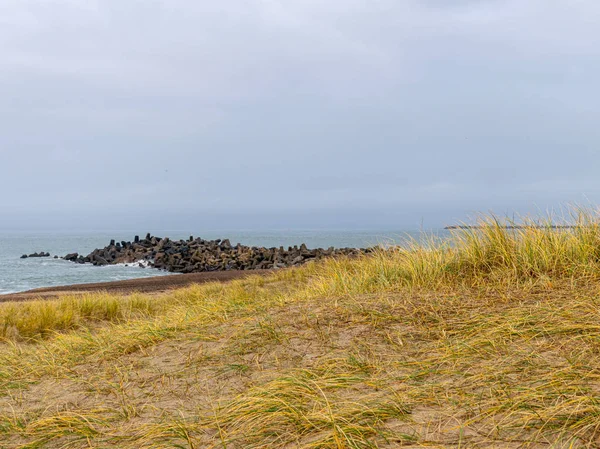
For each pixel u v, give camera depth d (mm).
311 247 71375
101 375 4289
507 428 2287
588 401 2367
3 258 56594
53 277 32219
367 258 9609
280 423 2693
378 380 3160
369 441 2295
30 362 5324
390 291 5992
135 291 18484
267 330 4660
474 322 4195
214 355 4293
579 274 5609
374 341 4062
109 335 5930
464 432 2305
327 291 7152
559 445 2070
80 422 3182
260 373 3744
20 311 10492
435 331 4121
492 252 6672
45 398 3934
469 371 3115
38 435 3104
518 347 3436
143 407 3377
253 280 16188
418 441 2252
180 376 3928
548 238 6512
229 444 2574
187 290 14812
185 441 2678
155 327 5703
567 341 3422
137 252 51250
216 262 40938
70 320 9977
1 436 3197
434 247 7312
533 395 2537
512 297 4969
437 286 5965
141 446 2707
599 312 3965
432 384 2953
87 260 49938
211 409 3148
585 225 6637
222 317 5723
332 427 2482
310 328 4566
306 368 3623
